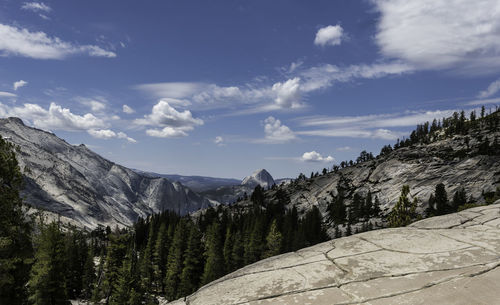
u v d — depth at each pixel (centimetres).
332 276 400
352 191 14075
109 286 4228
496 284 343
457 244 487
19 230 1638
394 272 397
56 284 2642
